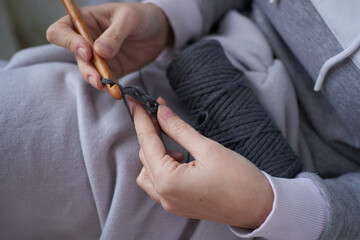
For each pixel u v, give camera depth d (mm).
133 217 489
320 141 631
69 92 519
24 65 580
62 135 478
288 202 382
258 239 500
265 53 619
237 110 477
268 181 396
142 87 577
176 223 510
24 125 470
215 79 493
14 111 475
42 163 468
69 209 497
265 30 676
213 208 397
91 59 465
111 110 514
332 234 397
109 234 479
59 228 525
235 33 681
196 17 664
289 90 588
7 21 1116
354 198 447
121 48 568
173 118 435
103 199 485
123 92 428
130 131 500
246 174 387
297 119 597
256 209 387
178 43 663
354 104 480
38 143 468
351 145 582
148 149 419
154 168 404
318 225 396
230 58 618
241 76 523
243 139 461
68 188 480
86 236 542
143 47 605
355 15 423
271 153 460
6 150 458
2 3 1083
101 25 549
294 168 464
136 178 488
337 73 479
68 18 507
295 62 651
